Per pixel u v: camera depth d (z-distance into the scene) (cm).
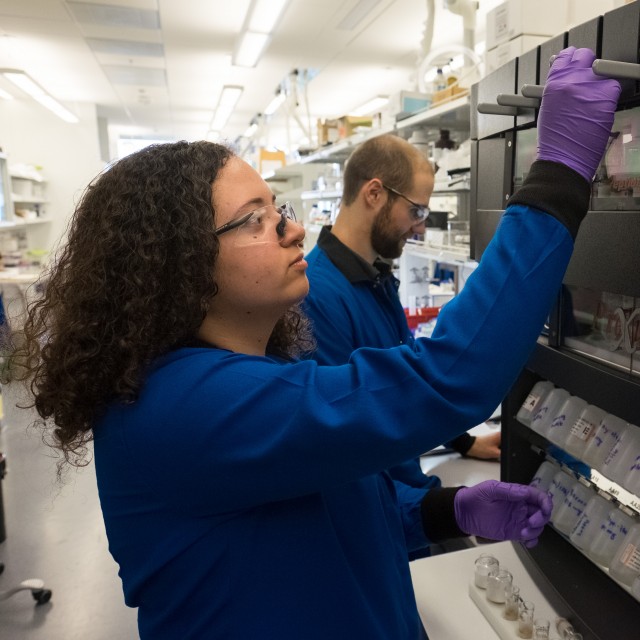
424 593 121
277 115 986
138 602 70
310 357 131
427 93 262
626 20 71
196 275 63
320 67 661
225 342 71
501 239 62
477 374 57
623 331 91
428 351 59
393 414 58
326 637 67
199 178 64
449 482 181
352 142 324
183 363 63
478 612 114
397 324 178
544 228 60
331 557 69
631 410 82
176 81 749
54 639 220
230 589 63
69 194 916
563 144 63
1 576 258
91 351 61
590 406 104
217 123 1045
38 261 751
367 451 57
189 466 59
